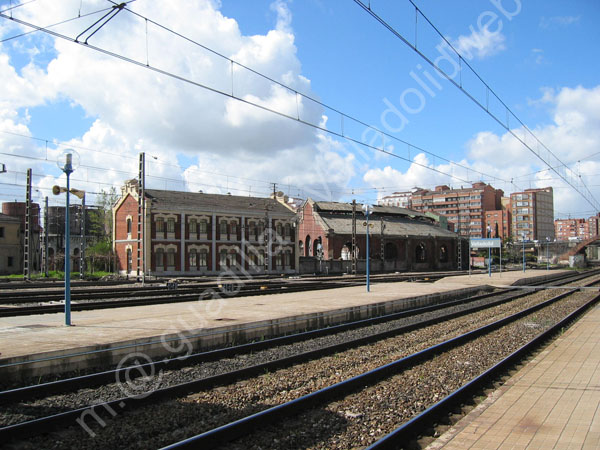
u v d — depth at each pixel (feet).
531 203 460.14
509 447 19.47
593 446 19.42
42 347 34.53
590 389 27.66
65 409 25.84
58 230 225.76
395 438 21.02
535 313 69.36
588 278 185.68
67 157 47.60
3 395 26.25
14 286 116.26
